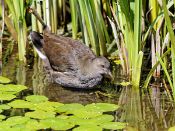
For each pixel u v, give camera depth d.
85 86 11.08
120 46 12.08
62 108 9.40
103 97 10.45
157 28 11.06
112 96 10.47
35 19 12.73
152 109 9.73
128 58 11.02
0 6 12.68
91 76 11.02
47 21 12.73
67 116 9.02
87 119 8.88
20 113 9.32
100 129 8.41
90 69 11.02
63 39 11.80
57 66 11.37
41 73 11.70
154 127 8.86
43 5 12.63
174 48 9.47
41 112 9.17
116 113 9.54
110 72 11.11
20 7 11.94
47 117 8.94
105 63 11.04
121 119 9.23
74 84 11.09
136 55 10.55
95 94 10.66
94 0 11.90
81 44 11.65
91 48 12.69
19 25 11.98
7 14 13.65
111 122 8.77
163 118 9.29
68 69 11.20
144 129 8.75
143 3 11.78
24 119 8.80
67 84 11.13
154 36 11.34
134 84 10.79
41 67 12.06
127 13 10.33
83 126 8.52
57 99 10.30
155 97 10.29
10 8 12.27
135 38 10.45
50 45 11.73
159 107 9.80
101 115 9.08
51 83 11.27
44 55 11.80
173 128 8.59
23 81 11.12
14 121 8.73
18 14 12.02
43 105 9.53
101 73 11.03
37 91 10.66
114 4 11.62
